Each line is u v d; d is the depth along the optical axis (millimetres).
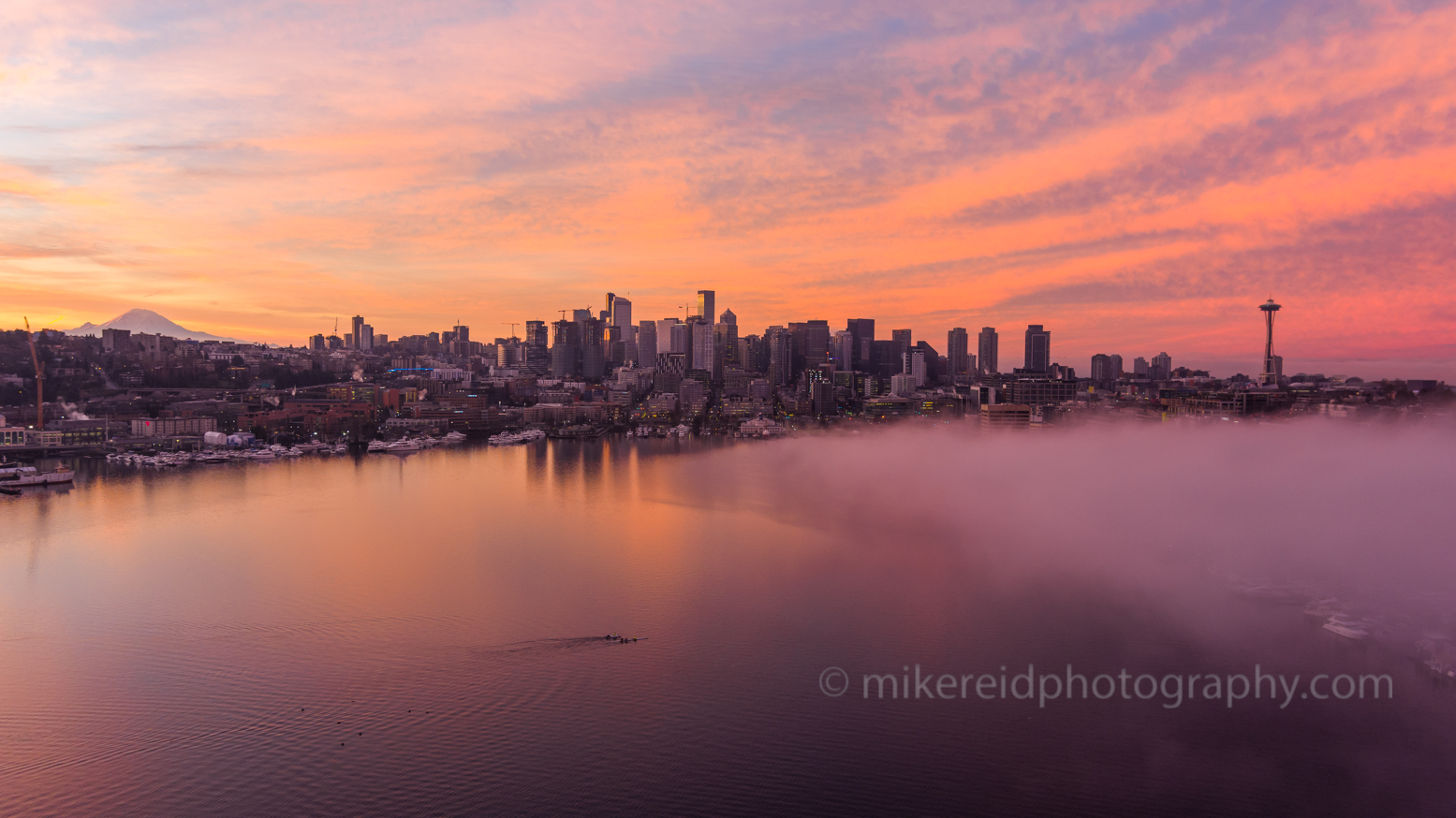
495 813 118562
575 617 195250
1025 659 172125
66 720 142625
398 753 132875
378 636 181250
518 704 149375
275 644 176500
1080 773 129250
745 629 187500
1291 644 181250
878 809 120562
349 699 150750
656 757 132625
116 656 169625
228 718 143750
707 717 145000
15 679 158625
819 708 148500
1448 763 132000
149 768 128375
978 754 134000
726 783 125938
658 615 197000
